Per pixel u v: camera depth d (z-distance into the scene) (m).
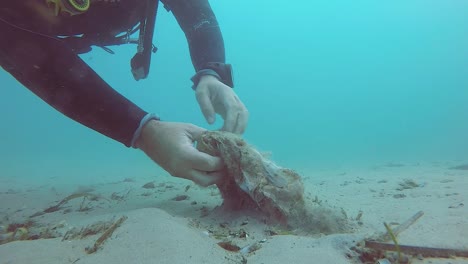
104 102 0.41
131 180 1.10
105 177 1.43
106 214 0.45
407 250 0.27
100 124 0.42
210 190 0.67
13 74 0.42
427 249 0.26
